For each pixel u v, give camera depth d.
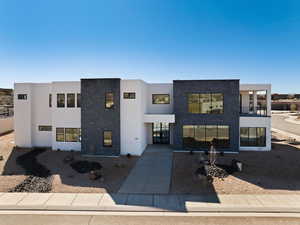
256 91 23.73
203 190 11.27
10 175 13.67
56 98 19.81
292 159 16.83
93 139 18.55
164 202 9.96
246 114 22.92
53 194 10.86
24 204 9.80
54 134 19.97
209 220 8.38
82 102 18.59
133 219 8.48
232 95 19.22
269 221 8.27
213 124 19.50
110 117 18.34
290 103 75.25
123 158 17.52
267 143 19.64
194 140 19.77
